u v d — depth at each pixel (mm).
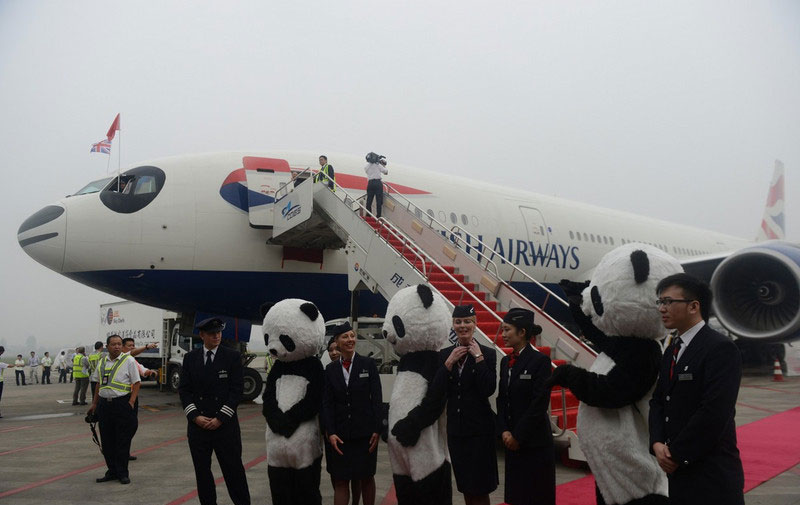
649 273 3836
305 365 5285
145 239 12188
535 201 18516
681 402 3309
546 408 4324
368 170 11656
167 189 12547
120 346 7047
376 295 14461
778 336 12562
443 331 4977
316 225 11617
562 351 8484
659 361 3875
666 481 3842
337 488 5055
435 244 10789
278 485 5098
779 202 34844
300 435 5023
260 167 13211
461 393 4613
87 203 12273
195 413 5352
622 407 3807
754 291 13422
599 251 19656
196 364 5516
